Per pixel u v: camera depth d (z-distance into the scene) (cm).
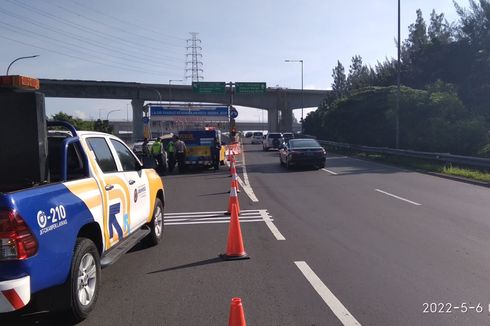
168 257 815
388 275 693
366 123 4216
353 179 2020
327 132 5547
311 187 1780
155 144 2627
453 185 1791
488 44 3925
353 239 927
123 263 779
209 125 4012
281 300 596
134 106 7306
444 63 4534
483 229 1009
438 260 770
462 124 2995
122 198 702
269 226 1066
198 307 579
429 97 3403
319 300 595
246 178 2181
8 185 536
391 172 2320
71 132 624
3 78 519
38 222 461
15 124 534
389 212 1227
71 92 7006
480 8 4262
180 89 7531
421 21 7206
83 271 550
